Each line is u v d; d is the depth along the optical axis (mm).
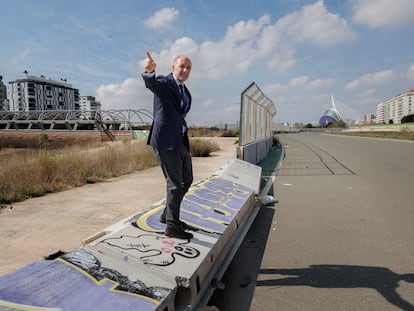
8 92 140500
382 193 7145
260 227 4883
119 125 42688
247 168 7859
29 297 1953
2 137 41719
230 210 4617
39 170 8133
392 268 3402
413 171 10438
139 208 5840
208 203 4738
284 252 3889
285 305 2723
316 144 28438
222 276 3256
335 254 3801
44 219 5117
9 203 6223
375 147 22297
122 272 2445
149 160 12766
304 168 11828
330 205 6152
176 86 3012
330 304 2723
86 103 160500
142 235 3172
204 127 57875
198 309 2561
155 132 2977
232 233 4180
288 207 6062
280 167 12297
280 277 3244
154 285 2350
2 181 7000
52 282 2148
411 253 3791
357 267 3441
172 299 2322
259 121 14688
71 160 9805
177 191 3133
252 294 2914
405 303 2721
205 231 3574
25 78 134750
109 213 5496
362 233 4527
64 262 2426
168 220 3186
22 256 3643
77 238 4242
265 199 6406
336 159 14719
